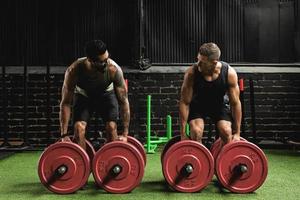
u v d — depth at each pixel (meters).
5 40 5.65
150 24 5.69
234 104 2.92
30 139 5.51
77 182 2.83
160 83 5.59
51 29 5.66
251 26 5.74
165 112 5.59
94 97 3.01
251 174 2.83
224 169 2.83
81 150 2.82
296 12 5.72
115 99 3.08
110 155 2.83
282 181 3.29
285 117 5.58
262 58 5.74
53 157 2.82
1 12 5.65
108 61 2.91
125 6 5.69
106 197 2.72
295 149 5.29
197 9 5.73
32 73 5.51
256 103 5.58
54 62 5.67
